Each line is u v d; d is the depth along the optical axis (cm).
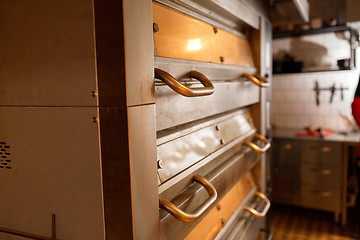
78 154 86
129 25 77
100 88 80
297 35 389
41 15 86
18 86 93
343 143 332
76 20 81
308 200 360
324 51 383
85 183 87
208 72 134
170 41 111
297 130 405
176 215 92
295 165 363
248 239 185
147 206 87
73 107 85
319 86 400
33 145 93
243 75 177
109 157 82
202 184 118
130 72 78
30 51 89
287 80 420
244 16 171
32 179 95
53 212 93
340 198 340
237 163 164
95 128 83
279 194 377
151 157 89
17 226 101
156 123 94
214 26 154
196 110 120
